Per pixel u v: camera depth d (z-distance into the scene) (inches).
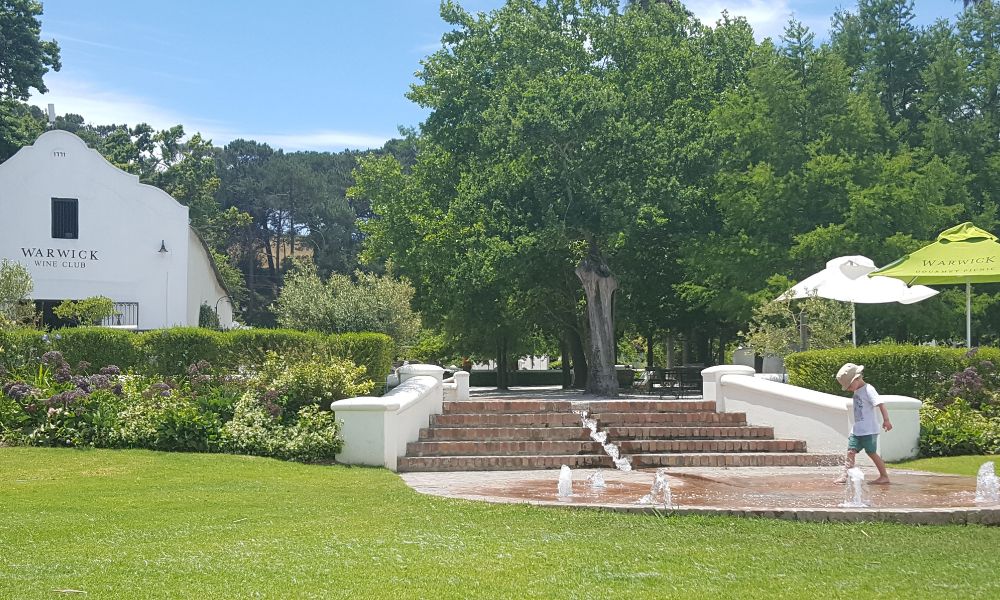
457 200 1267.2
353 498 446.0
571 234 1186.6
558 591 260.7
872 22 1676.9
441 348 2023.9
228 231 3139.8
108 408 617.3
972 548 325.4
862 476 419.8
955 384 703.1
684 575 282.7
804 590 263.4
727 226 1236.5
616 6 1396.4
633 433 677.3
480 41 1348.4
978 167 1483.8
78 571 284.2
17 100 2092.8
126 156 2591.0
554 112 1145.4
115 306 1332.4
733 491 472.1
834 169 1165.7
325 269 3152.1
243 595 254.5
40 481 484.1
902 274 771.4
